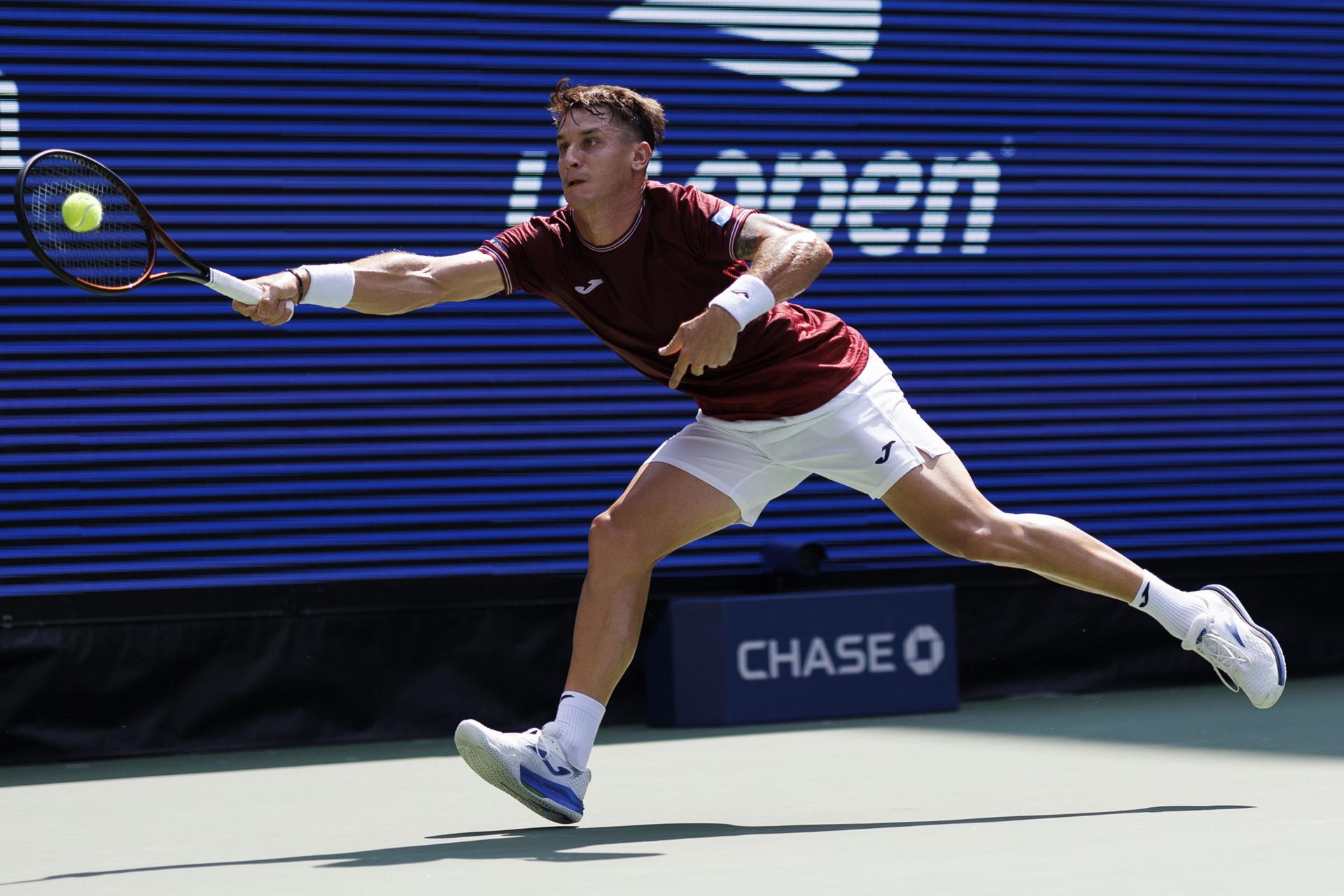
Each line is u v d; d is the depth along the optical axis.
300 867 9.52
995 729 17.58
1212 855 8.60
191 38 19.58
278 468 19.56
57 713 18.47
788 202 21.80
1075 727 17.50
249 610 19.23
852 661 19.66
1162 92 23.45
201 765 17.72
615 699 20.44
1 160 18.80
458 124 20.61
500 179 20.81
